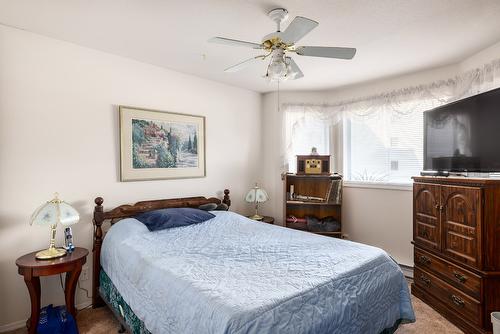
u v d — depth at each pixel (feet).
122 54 9.18
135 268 6.32
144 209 9.54
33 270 6.55
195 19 6.91
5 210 7.34
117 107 9.28
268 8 6.40
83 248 7.89
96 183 8.84
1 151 7.28
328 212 12.77
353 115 12.49
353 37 7.78
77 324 7.68
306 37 7.77
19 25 7.29
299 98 13.37
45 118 7.92
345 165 12.98
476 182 6.86
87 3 6.24
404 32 7.52
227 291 4.65
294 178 13.19
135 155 9.62
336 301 4.99
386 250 11.58
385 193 11.62
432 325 7.56
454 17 6.76
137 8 6.43
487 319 6.70
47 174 7.97
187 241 7.61
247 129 13.26
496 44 8.20
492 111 7.22
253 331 3.86
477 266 6.85
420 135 10.98
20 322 7.53
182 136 10.86
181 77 10.89
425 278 8.83
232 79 11.74
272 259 6.26
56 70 8.09
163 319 5.07
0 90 7.26
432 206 8.51
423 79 10.61
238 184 12.89
